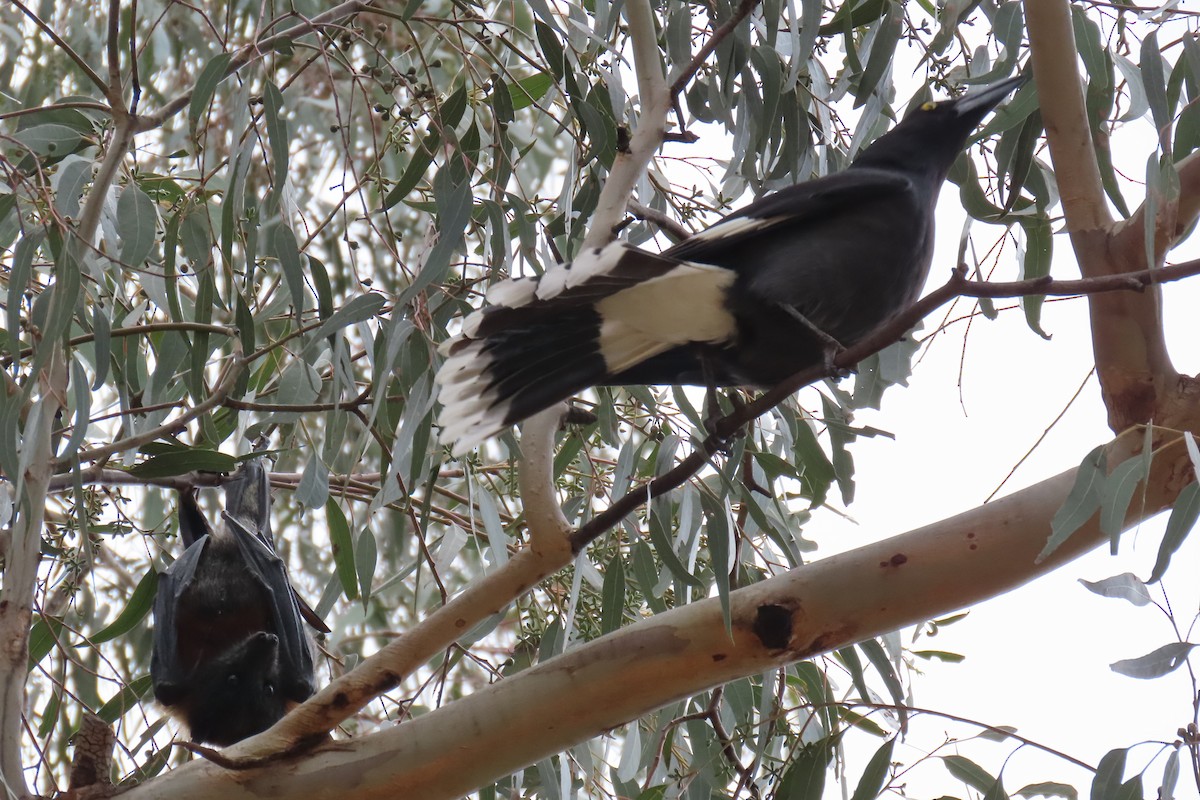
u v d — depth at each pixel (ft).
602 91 27.45
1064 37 21.50
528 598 29.58
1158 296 21.16
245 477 32.50
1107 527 19.57
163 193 29.25
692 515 27.48
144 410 25.59
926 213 25.00
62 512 32.27
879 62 25.96
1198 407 21.06
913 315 18.98
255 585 30.86
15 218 27.76
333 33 26.50
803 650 20.84
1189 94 26.84
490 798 26.73
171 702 29.55
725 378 24.11
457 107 26.37
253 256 24.91
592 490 28.22
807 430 27.84
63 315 22.43
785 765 26.40
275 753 21.18
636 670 20.75
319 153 36.96
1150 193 20.15
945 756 24.99
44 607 28.66
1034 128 25.75
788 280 23.04
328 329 23.38
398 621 37.24
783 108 27.12
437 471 26.20
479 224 28.07
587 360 22.90
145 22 36.52
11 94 36.17
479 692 21.30
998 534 20.66
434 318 26.43
